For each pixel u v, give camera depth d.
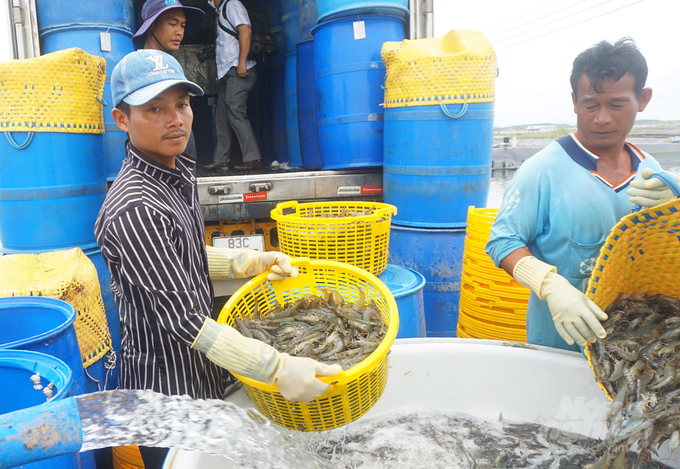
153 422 1.04
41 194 3.02
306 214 3.20
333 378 1.26
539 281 1.48
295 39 4.61
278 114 5.32
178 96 1.49
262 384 1.28
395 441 1.70
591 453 1.58
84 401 1.07
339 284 1.88
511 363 1.84
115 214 1.35
